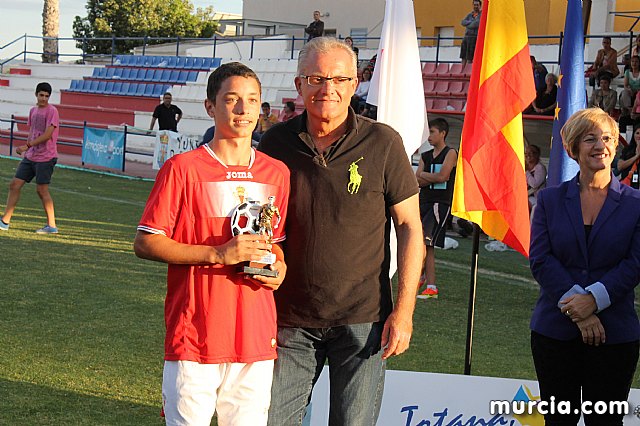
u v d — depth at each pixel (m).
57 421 5.16
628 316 4.20
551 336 4.25
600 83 17.48
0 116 33.94
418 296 9.25
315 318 3.78
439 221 9.24
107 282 9.14
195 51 35.06
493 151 5.27
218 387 3.64
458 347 7.24
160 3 51.03
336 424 3.83
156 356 6.55
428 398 4.83
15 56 35.66
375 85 5.45
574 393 4.29
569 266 4.26
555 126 5.65
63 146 28.28
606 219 4.19
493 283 10.23
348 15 36.69
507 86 5.25
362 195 3.77
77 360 6.36
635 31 24.77
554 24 27.44
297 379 3.85
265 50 33.84
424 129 5.42
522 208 5.29
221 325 3.57
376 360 3.82
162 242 3.54
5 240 11.45
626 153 13.33
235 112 3.59
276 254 3.70
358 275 3.77
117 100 30.73
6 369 6.08
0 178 19.47
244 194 3.64
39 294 8.44
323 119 3.78
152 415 5.35
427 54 26.95
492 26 5.24
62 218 13.82
